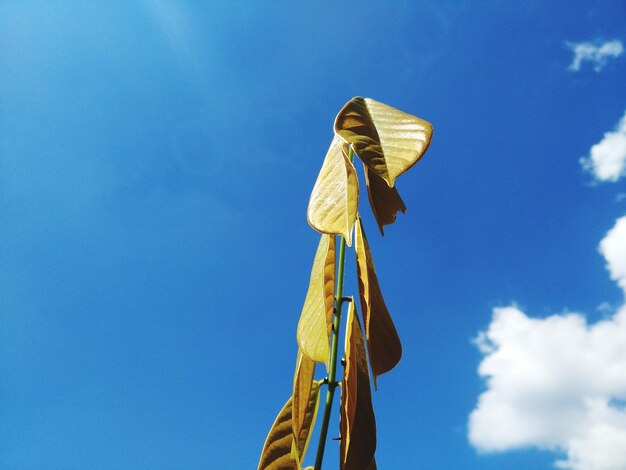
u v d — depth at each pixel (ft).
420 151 1.42
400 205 1.66
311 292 1.78
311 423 1.92
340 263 1.76
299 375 1.74
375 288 1.63
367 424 1.67
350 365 1.60
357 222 1.65
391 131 1.50
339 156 1.47
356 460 1.64
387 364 1.61
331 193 1.40
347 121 1.52
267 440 1.90
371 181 1.65
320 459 1.64
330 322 1.65
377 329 1.62
